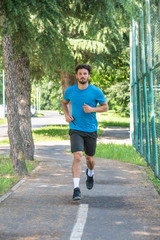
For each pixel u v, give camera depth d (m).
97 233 4.11
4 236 3.97
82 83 5.75
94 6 9.84
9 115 8.64
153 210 5.20
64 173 8.87
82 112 5.86
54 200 5.78
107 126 33.91
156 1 8.00
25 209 5.17
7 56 8.61
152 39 8.83
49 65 10.46
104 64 21.89
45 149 15.84
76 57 20.16
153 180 7.85
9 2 7.49
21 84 11.46
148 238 3.96
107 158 12.43
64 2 10.50
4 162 10.73
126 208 5.31
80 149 5.82
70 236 3.99
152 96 8.78
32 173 8.82
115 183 7.49
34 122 41.25
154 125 8.53
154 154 8.24
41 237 3.95
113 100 30.53
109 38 11.62
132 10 9.92
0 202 5.59
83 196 6.12
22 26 8.09
